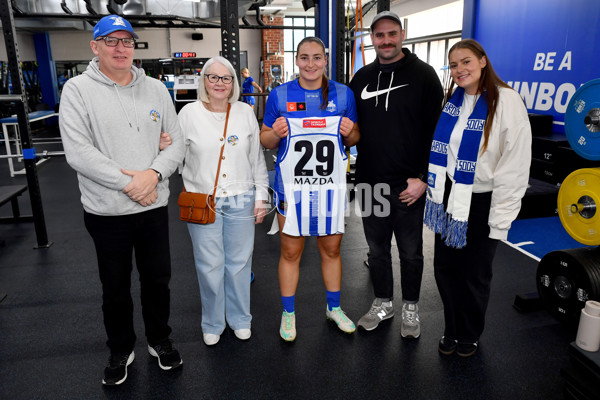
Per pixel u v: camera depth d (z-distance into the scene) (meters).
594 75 4.00
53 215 4.71
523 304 2.59
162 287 1.98
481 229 1.93
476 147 1.83
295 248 2.24
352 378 2.03
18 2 5.27
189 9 5.50
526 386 1.97
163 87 1.88
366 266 3.31
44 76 12.31
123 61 1.65
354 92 2.19
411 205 2.19
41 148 8.96
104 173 1.64
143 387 1.98
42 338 2.38
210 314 2.24
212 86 1.94
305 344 2.30
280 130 1.98
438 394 1.92
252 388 1.97
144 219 1.84
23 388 1.97
